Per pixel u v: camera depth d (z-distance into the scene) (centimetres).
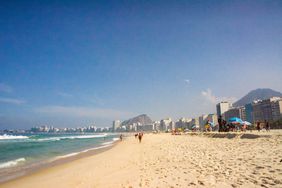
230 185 683
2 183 1156
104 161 1752
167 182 807
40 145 4634
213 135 4034
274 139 2175
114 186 850
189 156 1481
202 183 735
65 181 1073
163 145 2955
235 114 16688
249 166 939
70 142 5953
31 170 1545
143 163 1384
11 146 4306
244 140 2505
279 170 817
